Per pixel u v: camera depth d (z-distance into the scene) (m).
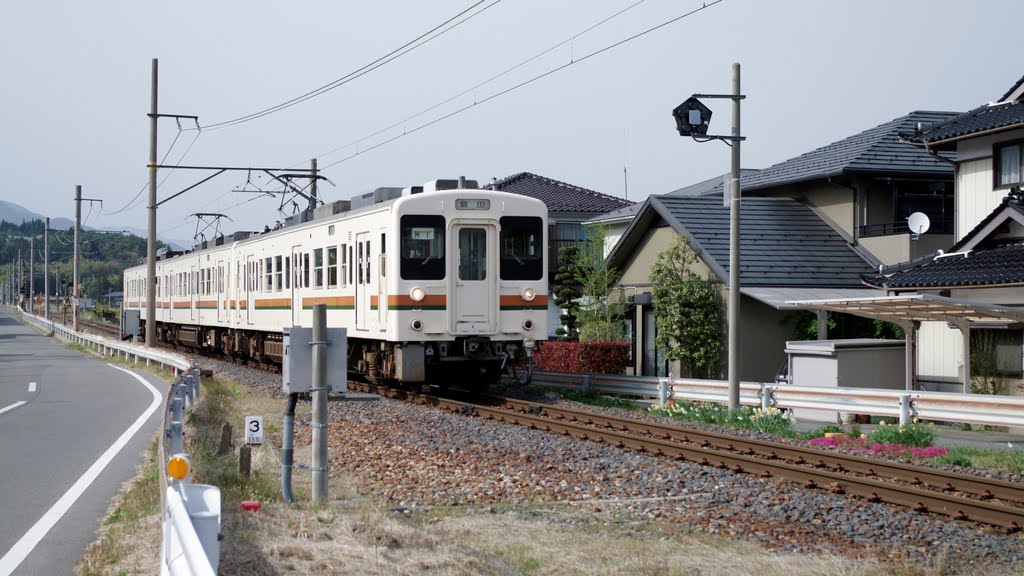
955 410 16.25
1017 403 15.35
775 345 25.47
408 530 9.06
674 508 10.84
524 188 46.56
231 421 17.55
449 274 19.73
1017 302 19.42
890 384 21.03
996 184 21.30
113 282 131.88
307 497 10.82
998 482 11.14
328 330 10.58
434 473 12.80
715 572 8.31
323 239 23.55
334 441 15.97
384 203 20.06
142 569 7.50
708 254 25.50
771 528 9.99
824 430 16.89
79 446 14.46
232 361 35.09
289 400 10.55
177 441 11.18
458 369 22.80
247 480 11.23
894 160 27.45
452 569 7.96
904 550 9.17
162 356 30.17
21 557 8.09
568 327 34.03
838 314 25.72
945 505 10.34
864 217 27.50
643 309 29.00
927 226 25.11
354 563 7.82
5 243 188.38
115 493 10.85
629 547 9.16
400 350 19.77
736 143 19.53
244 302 30.61
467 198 19.89
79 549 8.38
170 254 46.22
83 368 33.78
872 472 12.63
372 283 20.45
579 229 43.75
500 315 20.06
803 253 26.83
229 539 8.19
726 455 13.11
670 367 27.28
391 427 17.16
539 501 11.20
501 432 16.11
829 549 9.24
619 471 12.85
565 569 8.43
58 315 108.81
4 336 66.69
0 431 16.23
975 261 19.84
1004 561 8.87
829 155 30.16
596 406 21.28
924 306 17.61
